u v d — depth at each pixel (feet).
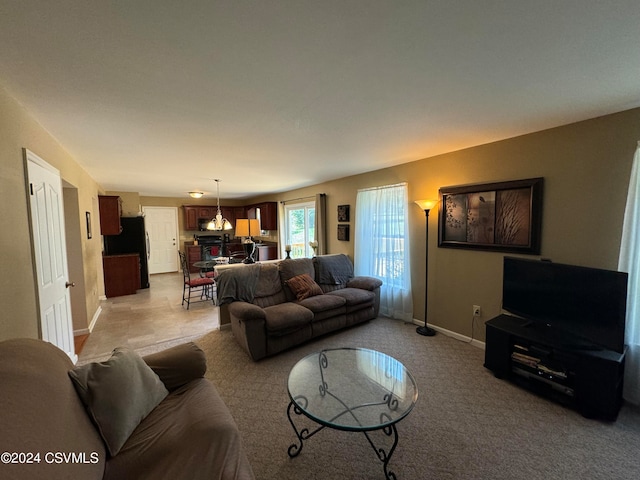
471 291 10.57
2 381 3.28
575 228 7.93
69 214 11.76
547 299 7.70
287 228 22.94
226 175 15.46
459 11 3.62
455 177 10.83
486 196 9.86
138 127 7.80
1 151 5.40
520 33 4.08
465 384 7.98
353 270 15.42
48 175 7.93
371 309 12.91
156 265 26.89
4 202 5.47
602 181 7.42
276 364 9.23
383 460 5.40
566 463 5.35
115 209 18.33
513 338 7.98
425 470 5.22
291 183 18.62
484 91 5.93
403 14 3.65
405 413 5.29
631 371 6.91
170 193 24.34
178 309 15.61
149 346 10.74
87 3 3.36
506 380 8.13
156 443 4.06
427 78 5.37
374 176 14.35
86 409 4.12
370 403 5.88
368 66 4.93
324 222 17.90
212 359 9.58
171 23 3.76
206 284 16.60
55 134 8.25
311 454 5.61
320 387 6.47
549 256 8.47
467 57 4.70
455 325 11.18
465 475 5.12
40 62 4.67
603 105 6.70
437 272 11.72
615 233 7.26
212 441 3.99
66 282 9.13
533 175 8.71
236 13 3.59
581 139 7.72
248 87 5.64
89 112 6.74
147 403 4.69
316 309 10.69
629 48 4.45
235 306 9.96
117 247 19.71
